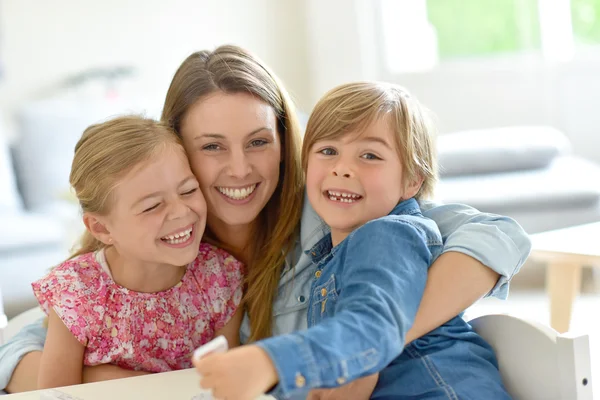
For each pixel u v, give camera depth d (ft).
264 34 13.71
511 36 13.08
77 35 12.36
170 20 13.02
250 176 3.80
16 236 8.92
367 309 2.71
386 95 3.59
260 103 3.81
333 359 2.49
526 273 9.80
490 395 3.07
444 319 3.15
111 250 3.92
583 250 5.49
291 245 4.06
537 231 8.95
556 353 3.04
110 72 12.42
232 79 3.78
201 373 2.45
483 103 13.30
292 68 13.94
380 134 3.47
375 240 3.10
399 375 3.20
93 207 3.60
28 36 12.04
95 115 10.97
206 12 13.28
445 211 3.69
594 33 12.61
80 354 3.77
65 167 10.62
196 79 3.81
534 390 3.16
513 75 13.07
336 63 13.62
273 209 4.14
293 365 2.43
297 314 3.95
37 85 12.12
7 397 3.34
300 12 13.91
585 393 3.03
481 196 8.89
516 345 3.23
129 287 3.83
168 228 3.55
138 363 3.81
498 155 9.75
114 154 3.52
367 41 13.62
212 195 3.84
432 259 3.25
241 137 3.74
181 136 3.85
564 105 12.83
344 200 3.54
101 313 3.76
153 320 3.83
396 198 3.55
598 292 8.66
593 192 8.93
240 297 4.02
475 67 13.29
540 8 12.78
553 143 9.89
